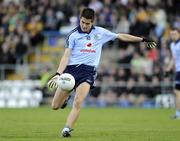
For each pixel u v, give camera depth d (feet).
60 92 125.59
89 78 126.52
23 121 186.91
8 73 314.76
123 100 293.43
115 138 125.70
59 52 327.88
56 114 229.04
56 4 341.62
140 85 292.81
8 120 191.72
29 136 130.31
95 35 128.06
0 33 328.08
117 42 321.93
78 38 127.24
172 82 290.15
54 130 148.46
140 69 296.92
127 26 322.14
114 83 294.87
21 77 311.88
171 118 207.51
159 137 128.77
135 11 331.16
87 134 136.67
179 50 215.31
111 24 325.01
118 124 175.73
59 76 122.93
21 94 297.33
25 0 345.31
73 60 127.54
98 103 294.87
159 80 291.99
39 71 306.76
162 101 290.15
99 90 295.89
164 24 325.62
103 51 321.11
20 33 325.21
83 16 124.36
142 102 292.20
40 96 295.48
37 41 329.11
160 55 302.66
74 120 124.36
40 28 331.57
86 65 127.34
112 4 337.72
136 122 185.47
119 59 303.48
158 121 191.42
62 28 333.62
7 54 316.60
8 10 341.00
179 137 128.98
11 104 297.74
